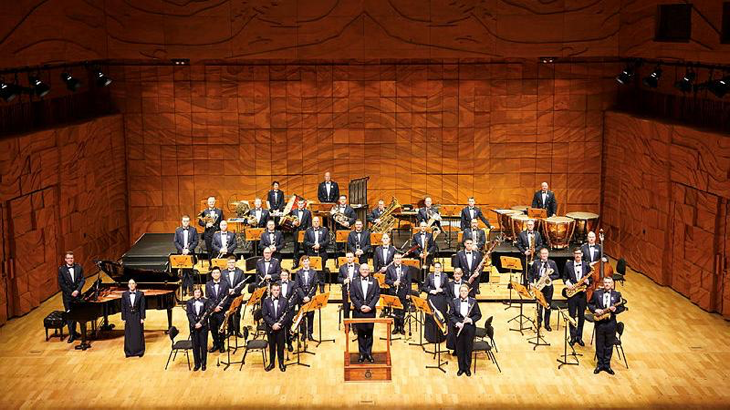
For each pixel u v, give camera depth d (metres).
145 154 21.61
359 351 14.79
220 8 19.91
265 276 16.33
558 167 21.75
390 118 21.59
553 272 16.00
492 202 21.92
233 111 21.50
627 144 20.27
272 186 20.92
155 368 14.82
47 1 17.27
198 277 18.98
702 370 14.62
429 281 15.73
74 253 19.09
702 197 17.27
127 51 20.02
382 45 20.06
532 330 16.38
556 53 20.05
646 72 20.84
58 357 15.25
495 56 20.12
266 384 14.20
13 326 16.72
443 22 19.95
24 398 13.67
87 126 19.42
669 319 16.89
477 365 14.87
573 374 14.52
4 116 17.53
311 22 19.97
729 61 15.69
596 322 14.53
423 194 21.92
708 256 17.12
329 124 21.62
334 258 19.06
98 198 20.19
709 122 18.12
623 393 13.83
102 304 15.33
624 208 20.62
